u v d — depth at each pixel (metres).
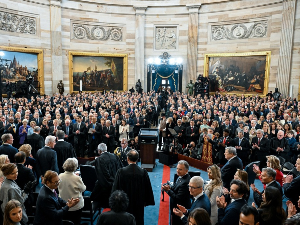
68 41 25.11
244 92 24.05
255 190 4.63
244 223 2.89
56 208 3.98
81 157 9.95
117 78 27.17
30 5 22.62
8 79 21.39
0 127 9.73
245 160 8.54
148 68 27.16
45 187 3.98
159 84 27.41
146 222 5.70
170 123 10.88
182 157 9.90
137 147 9.88
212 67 25.59
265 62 22.80
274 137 8.51
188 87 25.11
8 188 4.05
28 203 4.93
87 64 26.06
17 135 9.48
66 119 10.05
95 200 5.69
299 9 20.59
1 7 20.81
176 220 4.71
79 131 9.63
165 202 6.69
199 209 2.85
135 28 26.70
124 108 14.64
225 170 5.66
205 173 8.73
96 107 16.09
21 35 22.28
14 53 21.78
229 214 3.52
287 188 4.62
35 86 23.36
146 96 21.03
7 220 3.23
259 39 23.16
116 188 4.65
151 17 26.66
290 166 7.04
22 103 15.23
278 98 19.97
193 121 10.66
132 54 27.20
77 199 4.20
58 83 24.08
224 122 10.73
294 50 21.16
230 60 24.59
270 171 4.41
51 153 5.98
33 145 7.91
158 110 17.78
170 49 26.92
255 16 23.12
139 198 4.63
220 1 24.50
